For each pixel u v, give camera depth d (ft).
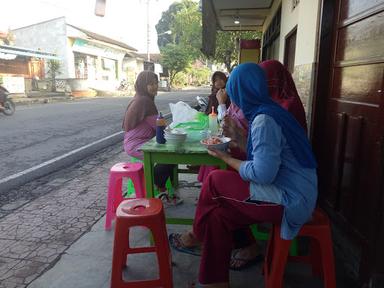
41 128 29.76
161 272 6.97
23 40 76.23
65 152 21.01
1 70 62.03
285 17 20.17
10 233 10.19
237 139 7.95
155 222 6.79
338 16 9.53
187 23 100.89
